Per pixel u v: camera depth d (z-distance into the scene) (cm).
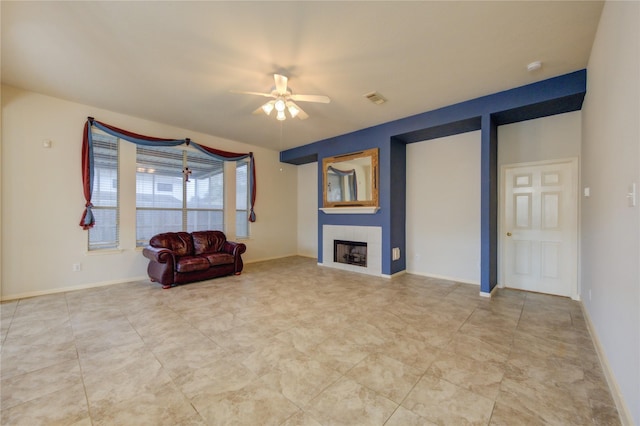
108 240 446
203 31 248
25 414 159
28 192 376
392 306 341
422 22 234
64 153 401
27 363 213
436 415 158
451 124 418
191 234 516
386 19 231
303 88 356
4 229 360
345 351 232
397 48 271
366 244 526
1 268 359
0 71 322
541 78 329
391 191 487
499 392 179
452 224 473
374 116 454
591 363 213
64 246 402
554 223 383
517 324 285
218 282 459
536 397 173
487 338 254
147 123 480
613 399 171
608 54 204
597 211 247
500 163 420
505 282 421
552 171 383
